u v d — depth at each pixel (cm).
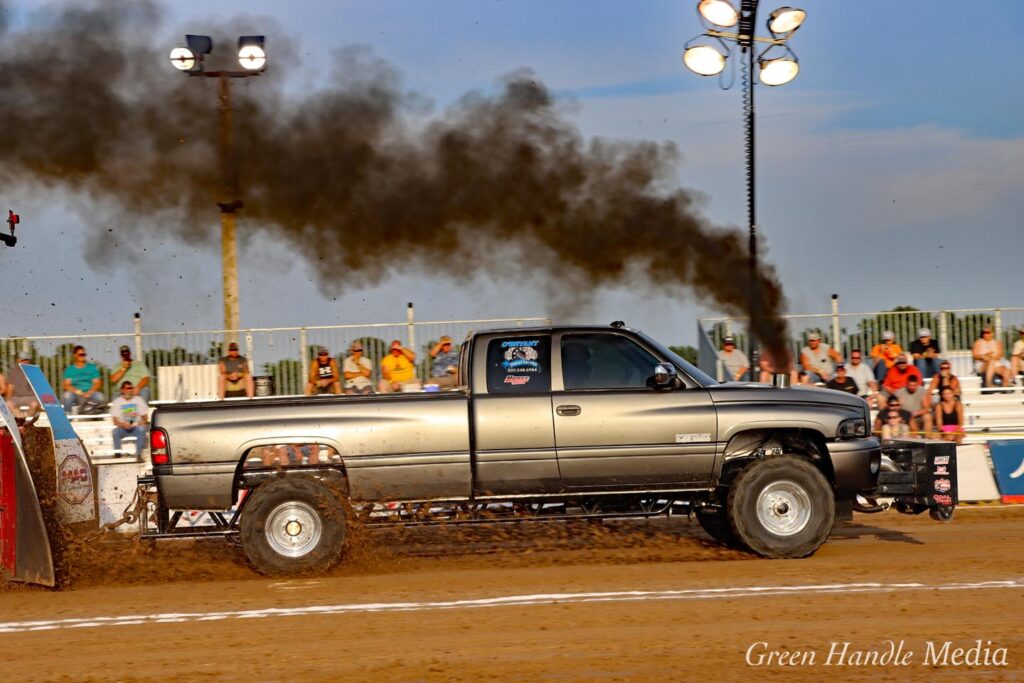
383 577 1187
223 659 839
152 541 1323
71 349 2086
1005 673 766
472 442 1228
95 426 2041
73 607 1067
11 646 905
